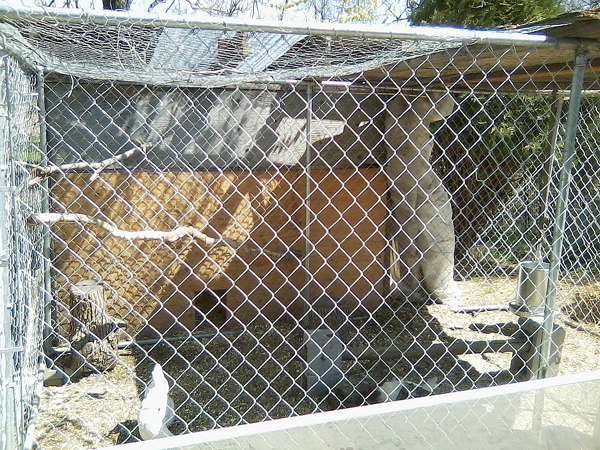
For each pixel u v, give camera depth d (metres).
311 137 5.50
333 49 2.93
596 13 2.28
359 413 1.75
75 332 4.31
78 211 4.80
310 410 3.81
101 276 4.91
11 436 2.07
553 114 5.29
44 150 4.39
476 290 6.64
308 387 3.97
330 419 1.72
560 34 2.40
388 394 3.71
